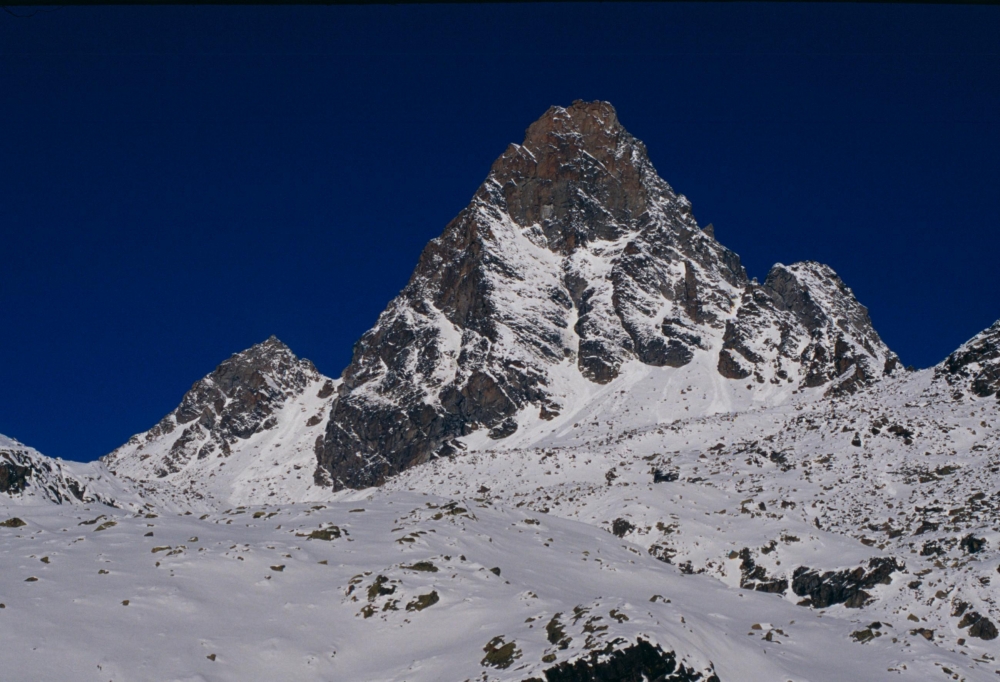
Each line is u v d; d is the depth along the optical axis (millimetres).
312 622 35531
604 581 46188
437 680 31000
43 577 35750
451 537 45281
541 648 31250
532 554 47500
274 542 42562
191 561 38500
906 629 47875
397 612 36531
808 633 42719
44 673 28859
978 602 50000
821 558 58594
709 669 31188
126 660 30562
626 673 29750
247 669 31750
